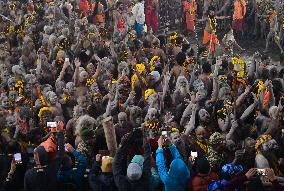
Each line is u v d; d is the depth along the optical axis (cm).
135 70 1291
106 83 1347
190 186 818
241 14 2205
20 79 1373
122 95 1256
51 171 844
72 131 1112
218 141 925
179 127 1088
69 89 1256
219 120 1071
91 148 957
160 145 859
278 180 856
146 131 991
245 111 1100
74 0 2286
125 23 2125
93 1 2247
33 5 2253
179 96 1228
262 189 827
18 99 1188
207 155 927
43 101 1204
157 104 1167
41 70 1448
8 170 913
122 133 1034
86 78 1300
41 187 833
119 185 793
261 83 1257
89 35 1756
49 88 1301
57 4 2150
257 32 2248
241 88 1269
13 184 928
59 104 1198
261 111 1116
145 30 2225
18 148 976
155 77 1333
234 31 2298
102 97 1275
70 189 875
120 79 1319
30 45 1642
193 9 2303
